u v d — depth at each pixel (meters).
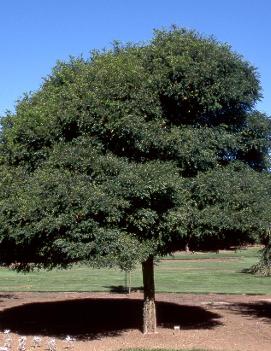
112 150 11.65
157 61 11.98
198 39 12.59
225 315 15.47
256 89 12.51
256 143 12.55
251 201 11.62
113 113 11.13
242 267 33.25
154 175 10.67
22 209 10.64
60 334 13.03
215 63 11.70
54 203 10.49
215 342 12.00
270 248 21.64
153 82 11.62
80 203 10.40
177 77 11.70
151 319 13.01
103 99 11.29
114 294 20.02
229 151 12.46
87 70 12.05
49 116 11.67
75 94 11.62
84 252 10.27
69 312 15.84
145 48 12.48
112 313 15.67
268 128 12.65
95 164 10.92
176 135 11.34
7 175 11.59
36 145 11.84
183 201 11.32
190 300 18.44
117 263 10.40
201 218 11.26
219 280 25.56
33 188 10.84
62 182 10.63
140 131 11.16
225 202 11.54
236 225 11.29
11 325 14.19
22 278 26.91
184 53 11.87
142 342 12.00
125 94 11.33
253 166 13.10
